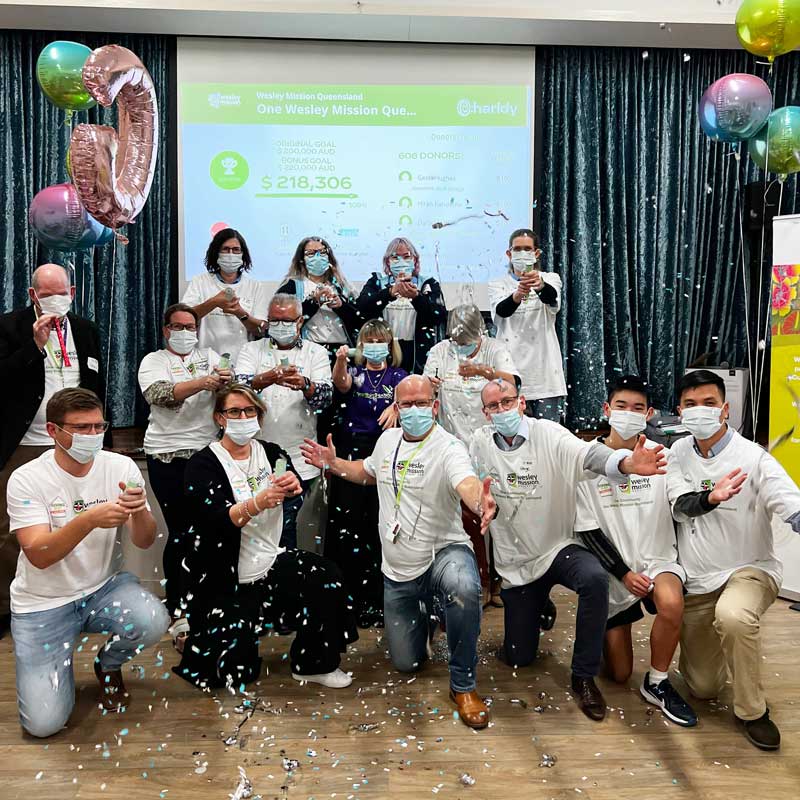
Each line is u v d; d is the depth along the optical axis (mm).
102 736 2121
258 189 4219
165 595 3256
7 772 1941
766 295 4508
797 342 3121
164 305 4340
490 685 2438
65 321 2977
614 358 4570
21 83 4156
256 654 2436
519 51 4270
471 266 4320
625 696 2359
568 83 4402
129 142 2859
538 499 2447
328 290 3406
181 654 2676
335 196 4246
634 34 4141
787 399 3166
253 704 2301
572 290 4523
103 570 2283
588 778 1906
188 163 4191
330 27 3990
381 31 4047
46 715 2096
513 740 2092
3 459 2854
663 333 4578
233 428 2414
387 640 2611
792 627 2871
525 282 3330
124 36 4152
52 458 2211
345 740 2092
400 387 2367
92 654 2680
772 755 2010
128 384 4309
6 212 4199
